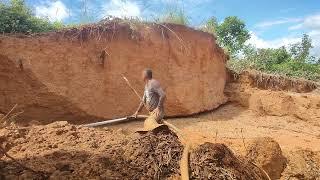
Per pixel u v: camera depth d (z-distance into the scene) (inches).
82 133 318.3
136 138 268.4
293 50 943.7
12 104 448.8
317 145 476.4
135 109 522.0
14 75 451.2
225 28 943.0
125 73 522.3
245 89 645.9
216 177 241.3
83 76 492.4
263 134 514.0
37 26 517.0
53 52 476.1
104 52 508.1
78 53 492.4
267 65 816.9
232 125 548.1
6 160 247.1
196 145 279.1
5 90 447.2
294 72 789.2
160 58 550.0
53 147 286.2
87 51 498.9
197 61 589.0
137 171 240.8
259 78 662.5
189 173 239.0
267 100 616.1
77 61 490.3
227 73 665.6
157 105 370.0
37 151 273.9
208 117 582.6
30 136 304.7
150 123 301.1
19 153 273.7
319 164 367.9
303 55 933.2
